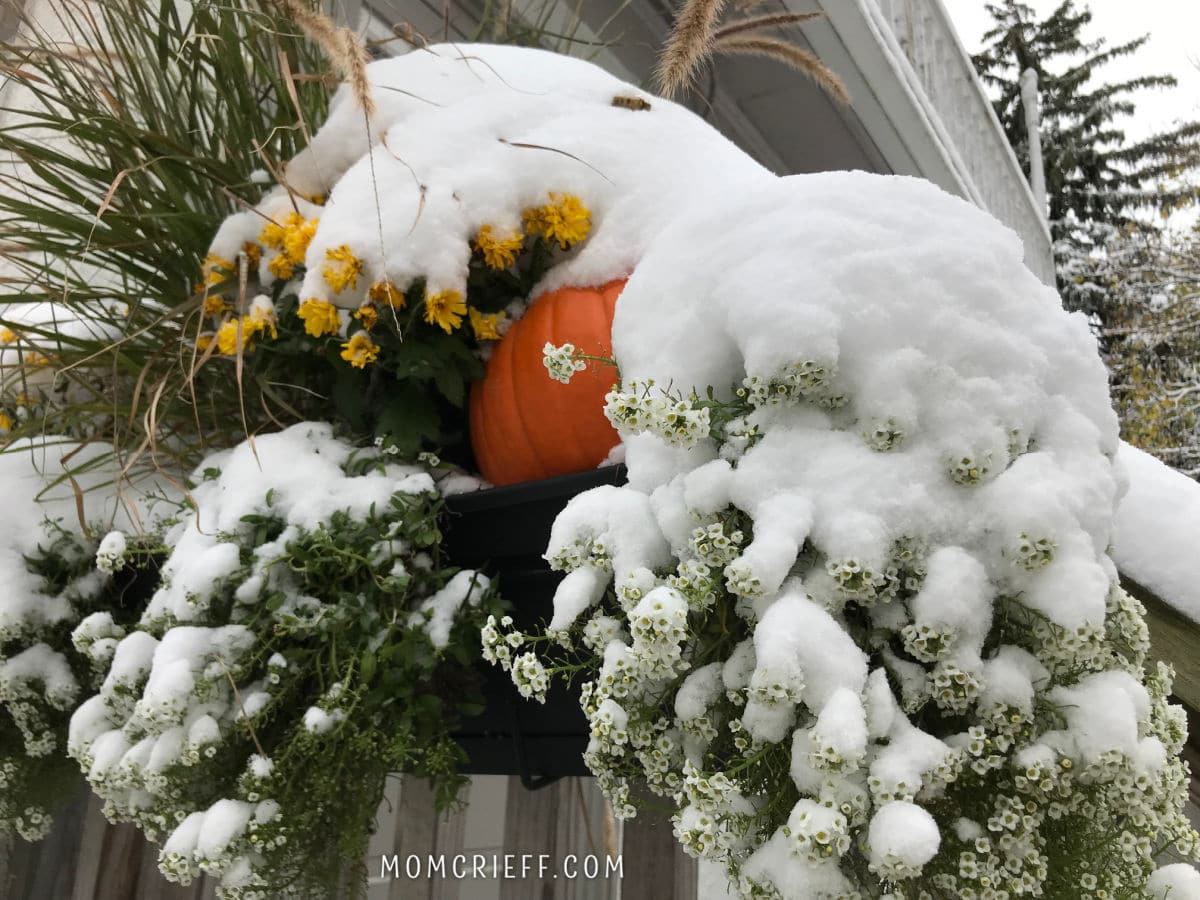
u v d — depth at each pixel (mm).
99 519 970
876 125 2180
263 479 819
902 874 492
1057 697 557
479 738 839
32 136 1312
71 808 1179
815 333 571
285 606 789
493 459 849
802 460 577
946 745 540
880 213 619
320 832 772
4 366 976
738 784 550
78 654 948
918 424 574
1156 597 782
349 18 1535
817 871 514
